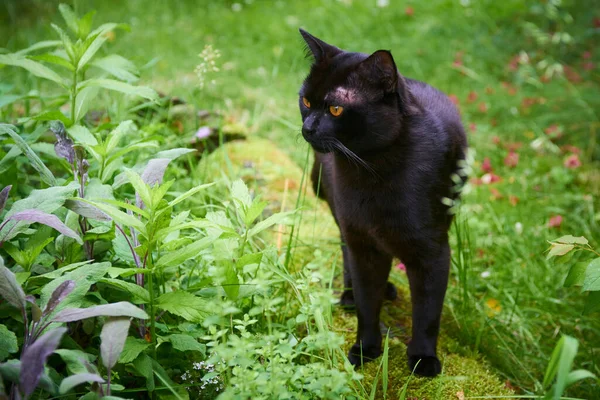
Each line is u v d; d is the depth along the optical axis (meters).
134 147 0.79
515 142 1.38
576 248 0.78
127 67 0.88
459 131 0.89
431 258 0.84
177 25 1.81
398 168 0.82
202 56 0.98
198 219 0.73
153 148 1.00
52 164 0.96
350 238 0.86
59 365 0.74
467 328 0.91
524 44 1.71
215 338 0.69
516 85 1.55
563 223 1.16
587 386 0.88
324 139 0.83
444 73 1.59
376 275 0.87
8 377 0.63
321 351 0.82
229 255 0.74
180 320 0.81
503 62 1.65
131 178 0.70
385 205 0.83
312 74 0.85
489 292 1.01
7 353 0.66
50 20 1.81
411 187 0.82
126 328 0.66
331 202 0.94
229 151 1.20
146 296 0.71
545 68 1.63
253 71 1.57
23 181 0.87
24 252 0.71
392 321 0.93
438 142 0.84
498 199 1.20
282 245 1.01
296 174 1.18
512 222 1.14
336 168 0.85
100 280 0.71
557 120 1.43
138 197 0.75
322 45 0.85
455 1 1.89
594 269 0.73
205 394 0.76
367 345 0.86
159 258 0.74
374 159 0.82
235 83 1.44
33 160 0.73
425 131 0.83
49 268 0.75
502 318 0.97
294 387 0.73
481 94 1.50
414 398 0.81
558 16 1.74
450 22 1.79
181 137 1.14
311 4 1.95
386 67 0.80
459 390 0.83
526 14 1.82
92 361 0.70
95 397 0.66
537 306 1.00
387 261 0.87
